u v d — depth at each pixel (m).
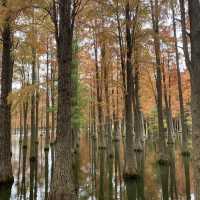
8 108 13.50
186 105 33.34
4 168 12.97
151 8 17.48
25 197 11.25
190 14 5.46
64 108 9.61
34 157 21.47
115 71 27.38
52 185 9.32
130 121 14.78
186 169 16.27
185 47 5.57
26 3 10.19
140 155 22.58
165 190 11.81
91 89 29.50
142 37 16.14
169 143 26.61
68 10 10.08
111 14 15.22
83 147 31.47
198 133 5.28
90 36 21.42
